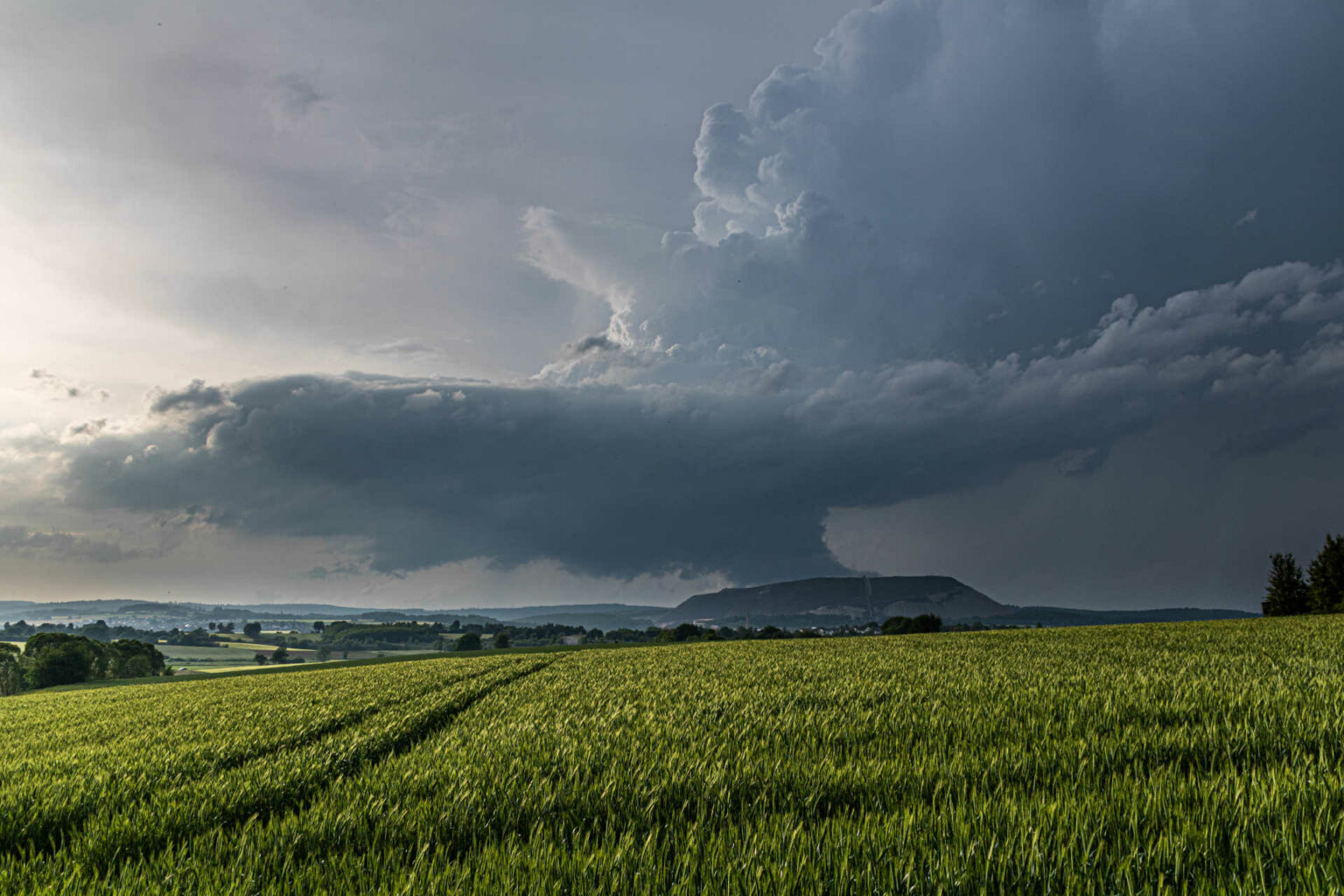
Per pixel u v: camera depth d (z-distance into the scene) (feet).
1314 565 243.40
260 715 48.11
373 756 29.84
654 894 11.74
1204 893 10.30
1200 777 16.51
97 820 20.06
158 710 59.11
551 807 18.08
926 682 45.32
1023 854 11.91
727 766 21.13
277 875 14.28
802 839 13.66
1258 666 47.57
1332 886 9.98
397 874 13.19
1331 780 14.32
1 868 15.56
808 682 51.01
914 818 14.40
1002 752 20.62
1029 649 80.12
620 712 37.19
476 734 32.30
